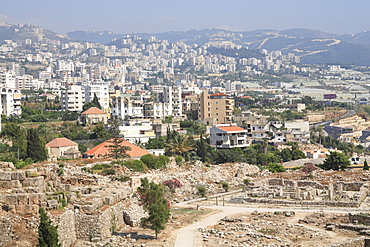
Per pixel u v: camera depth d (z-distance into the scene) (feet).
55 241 150.41
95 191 203.21
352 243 176.55
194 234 187.32
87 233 168.96
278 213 229.66
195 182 320.91
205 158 486.38
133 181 240.94
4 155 461.37
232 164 383.24
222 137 625.82
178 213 233.96
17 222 155.12
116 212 186.91
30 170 179.93
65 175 226.79
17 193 161.17
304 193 269.23
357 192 278.26
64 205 167.53
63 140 507.71
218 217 223.71
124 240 174.09
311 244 176.76
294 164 513.86
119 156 362.94
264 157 518.37
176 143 492.95
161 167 343.26
